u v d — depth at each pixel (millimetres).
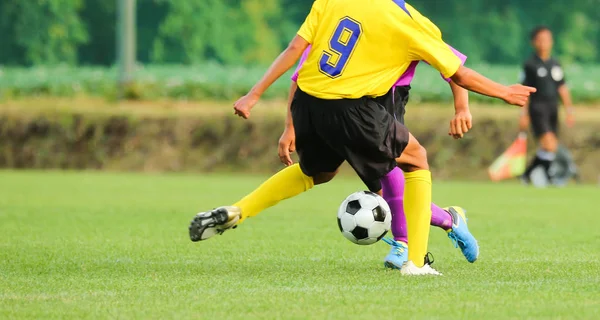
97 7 155500
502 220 30828
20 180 48406
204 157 58125
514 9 168250
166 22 149625
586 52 171625
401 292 16250
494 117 55344
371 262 20438
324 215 31609
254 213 18391
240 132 58031
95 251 22094
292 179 18375
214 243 23844
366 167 17625
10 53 144250
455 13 162875
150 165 58281
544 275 18453
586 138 53812
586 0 174125
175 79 72500
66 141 59188
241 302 15328
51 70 86812
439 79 75188
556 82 49062
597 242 24641
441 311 14617
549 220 30859
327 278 17938
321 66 17422
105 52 156125
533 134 50031
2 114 59906
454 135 18172
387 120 17438
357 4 17406
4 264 19797
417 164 18188
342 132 17344
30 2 144500
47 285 17062
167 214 31688
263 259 20891
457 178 54875
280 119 57906
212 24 153000
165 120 58781
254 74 83688
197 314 14391
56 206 34344
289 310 14680
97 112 59375
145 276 18203
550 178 49531
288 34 163125
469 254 19719
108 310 14695
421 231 18234
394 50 17281
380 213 18984
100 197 38625
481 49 163500
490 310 14695
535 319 14086
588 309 14797
